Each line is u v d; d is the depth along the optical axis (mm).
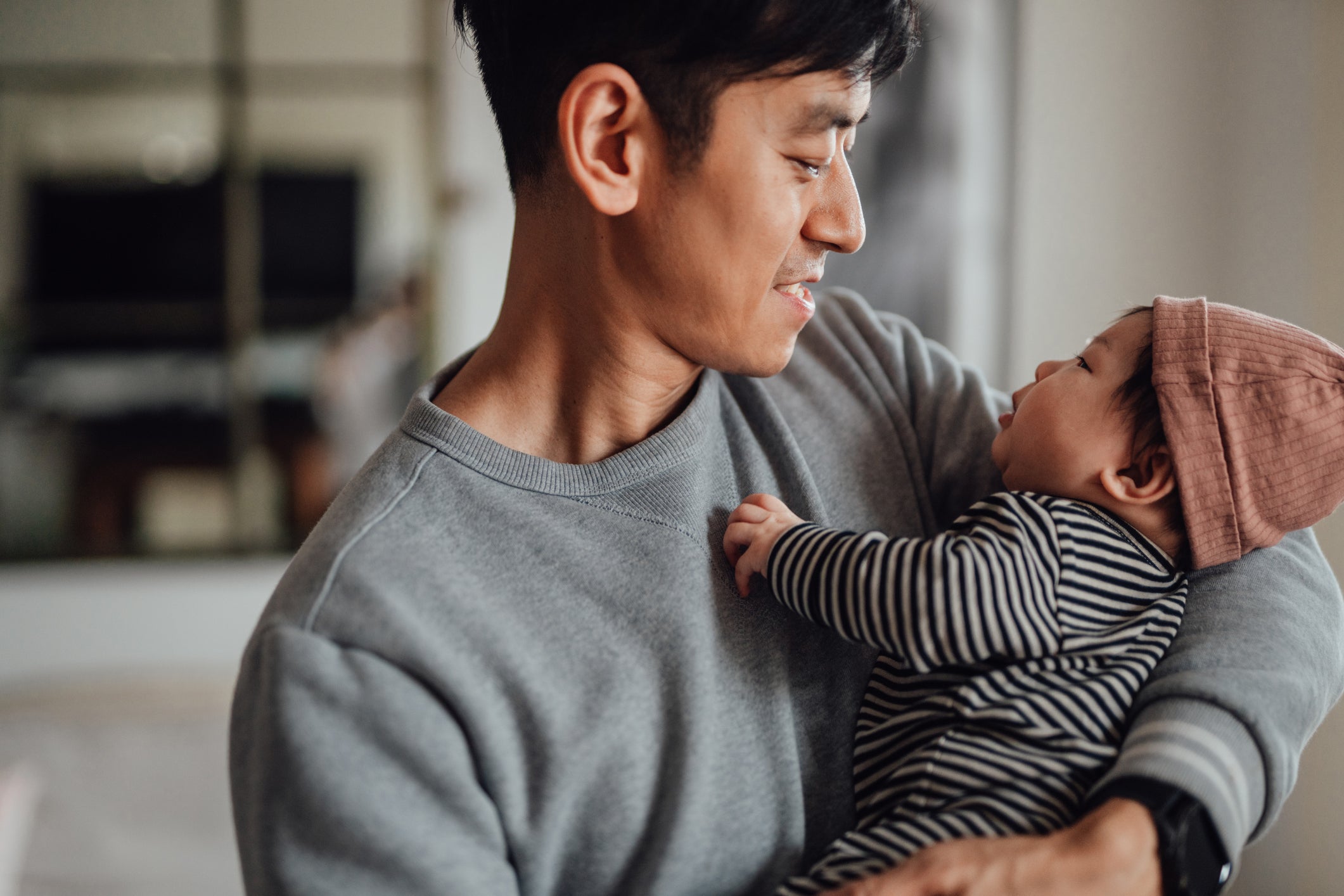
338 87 2941
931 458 947
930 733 784
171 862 2258
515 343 806
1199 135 2424
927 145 2699
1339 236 2043
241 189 2982
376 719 667
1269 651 748
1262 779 696
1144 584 812
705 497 809
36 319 2992
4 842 2191
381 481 755
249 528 3125
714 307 744
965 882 650
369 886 655
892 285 2748
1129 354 839
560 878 728
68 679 2953
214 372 3062
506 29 749
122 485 3082
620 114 712
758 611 800
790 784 762
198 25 2906
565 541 750
